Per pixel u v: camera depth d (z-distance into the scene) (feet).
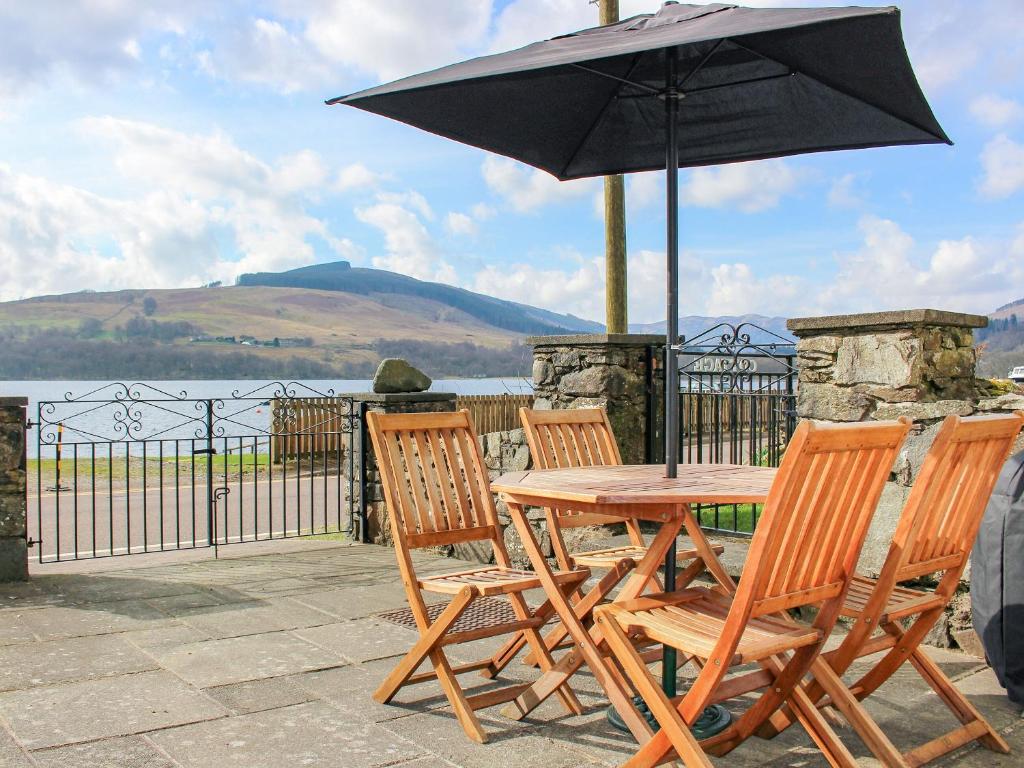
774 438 18.38
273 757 8.79
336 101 11.17
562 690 10.30
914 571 8.85
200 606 15.29
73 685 10.95
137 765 8.51
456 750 9.11
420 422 11.42
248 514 29.17
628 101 13.96
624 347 19.47
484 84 12.11
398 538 10.64
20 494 16.92
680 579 12.05
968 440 8.62
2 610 14.75
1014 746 9.46
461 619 14.61
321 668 11.86
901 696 11.00
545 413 13.26
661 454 19.98
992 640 10.67
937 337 15.08
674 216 10.64
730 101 13.41
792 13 9.13
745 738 9.07
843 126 13.19
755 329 17.85
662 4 12.01
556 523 12.19
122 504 31.01
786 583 7.79
